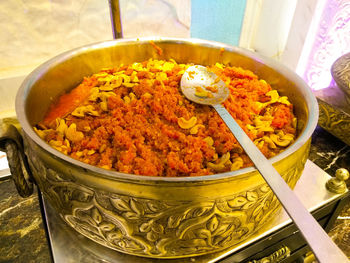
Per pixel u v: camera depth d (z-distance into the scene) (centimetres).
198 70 61
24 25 76
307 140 38
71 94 57
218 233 36
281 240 52
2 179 72
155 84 58
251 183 33
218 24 111
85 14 81
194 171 41
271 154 46
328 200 53
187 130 48
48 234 47
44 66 52
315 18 103
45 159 34
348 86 72
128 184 31
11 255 57
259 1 111
